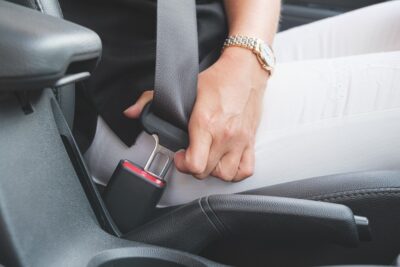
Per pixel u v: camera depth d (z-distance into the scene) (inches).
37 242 15.3
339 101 23.1
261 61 24.2
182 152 21.6
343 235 18.0
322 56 34.2
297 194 19.7
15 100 14.9
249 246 20.0
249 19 25.1
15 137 14.9
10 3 14.8
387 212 18.9
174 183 23.5
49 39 13.1
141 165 23.7
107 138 24.3
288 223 18.2
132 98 23.5
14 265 14.7
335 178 19.8
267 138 23.5
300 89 24.3
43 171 15.9
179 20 20.6
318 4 54.6
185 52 20.8
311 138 23.0
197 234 19.1
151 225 19.6
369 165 22.9
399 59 24.0
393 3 33.4
